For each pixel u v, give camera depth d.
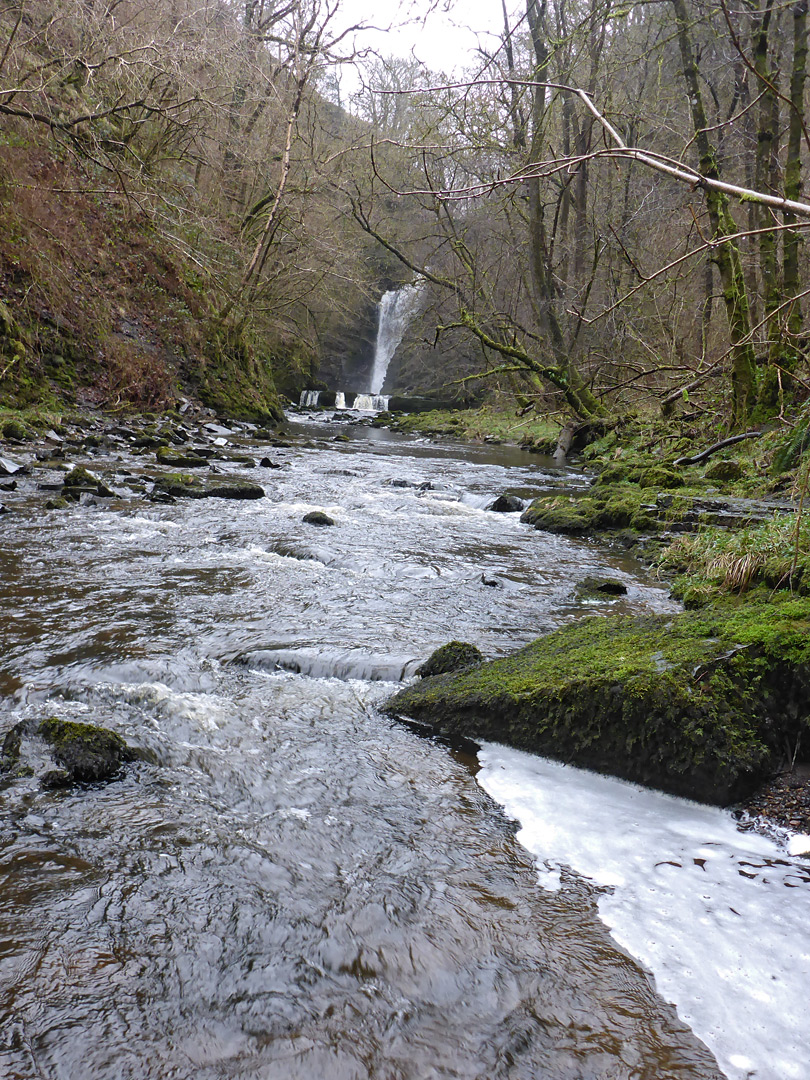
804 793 2.99
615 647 3.84
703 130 3.01
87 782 2.92
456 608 5.56
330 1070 1.76
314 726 3.57
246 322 22.81
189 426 17.00
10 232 15.68
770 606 4.02
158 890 2.33
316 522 8.34
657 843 2.76
